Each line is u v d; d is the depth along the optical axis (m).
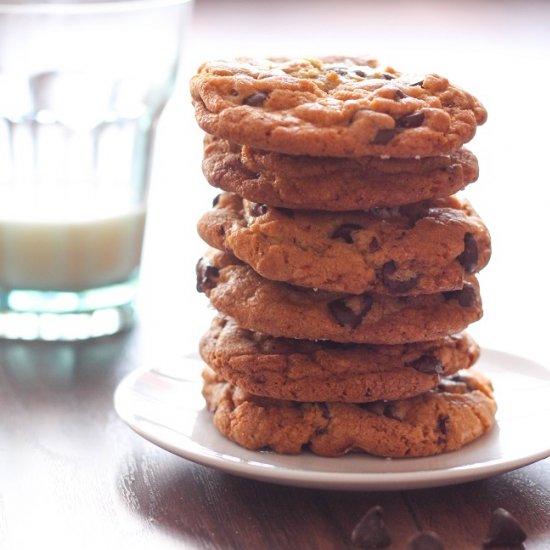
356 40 1.31
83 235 0.72
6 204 0.72
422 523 0.56
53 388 0.67
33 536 0.56
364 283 0.58
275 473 0.56
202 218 0.61
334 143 0.56
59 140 0.72
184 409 0.62
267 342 0.60
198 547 0.55
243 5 1.47
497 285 0.77
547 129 1.11
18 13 0.70
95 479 0.60
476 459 0.58
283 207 0.58
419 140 0.56
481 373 0.63
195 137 1.12
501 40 1.36
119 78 0.72
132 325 0.73
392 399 0.59
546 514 0.57
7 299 0.73
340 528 0.56
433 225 0.58
